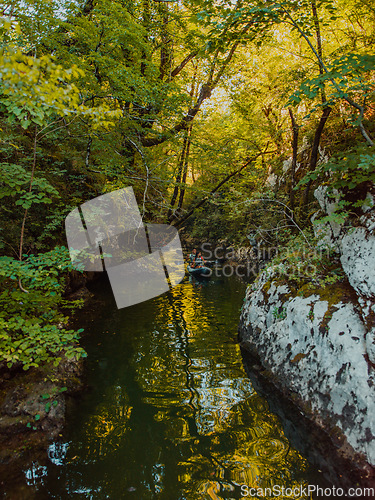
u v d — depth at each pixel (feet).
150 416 11.88
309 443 10.00
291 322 13.83
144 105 20.35
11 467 9.14
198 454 9.86
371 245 11.35
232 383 14.16
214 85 31.19
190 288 34.50
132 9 22.24
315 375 11.51
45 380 12.65
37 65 5.70
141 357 16.94
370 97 14.80
